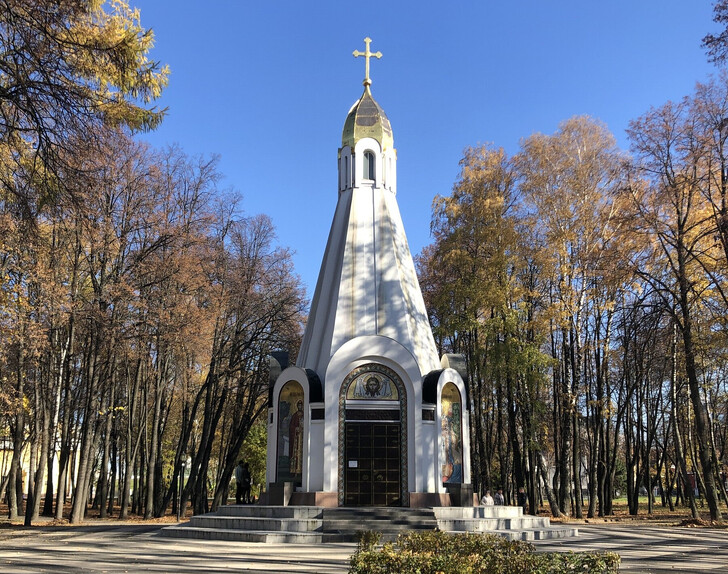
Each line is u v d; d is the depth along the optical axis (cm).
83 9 1212
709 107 2891
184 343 3127
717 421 4806
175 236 2983
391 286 2792
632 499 4391
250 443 5256
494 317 3453
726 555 1784
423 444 2556
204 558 1627
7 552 1731
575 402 3562
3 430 4278
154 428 3728
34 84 1198
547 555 955
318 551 1808
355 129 3056
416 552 973
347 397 2573
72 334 3102
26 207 1361
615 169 3403
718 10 1814
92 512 4512
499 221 3472
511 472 4869
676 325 3191
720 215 2783
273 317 3756
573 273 3388
